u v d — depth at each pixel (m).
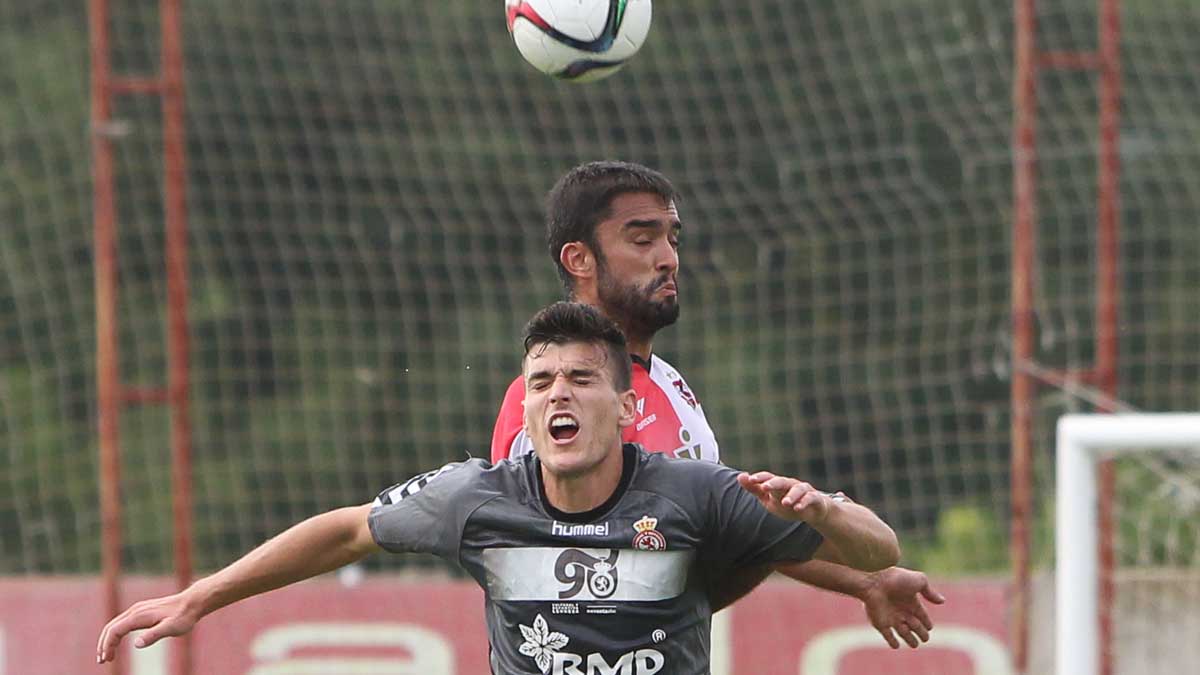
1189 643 27.17
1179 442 22.27
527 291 40.66
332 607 30.52
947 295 44.12
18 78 54.00
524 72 48.38
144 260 50.44
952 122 45.66
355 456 47.22
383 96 48.22
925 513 40.94
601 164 16.84
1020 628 29.56
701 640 15.75
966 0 47.44
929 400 35.56
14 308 50.88
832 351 44.56
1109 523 27.42
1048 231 45.62
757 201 37.91
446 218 46.28
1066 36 47.19
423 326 46.00
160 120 52.94
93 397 49.81
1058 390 34.47
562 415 15.08
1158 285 47.19
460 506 15.59
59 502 49.59
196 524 47.00
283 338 48.28
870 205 42.97
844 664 30.22
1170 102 42.66
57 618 30.59
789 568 16.22
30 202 46.81
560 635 15.38
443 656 30.50
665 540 15.33
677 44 46.97
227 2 49.53
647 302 16.42
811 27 48.12
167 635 15.60
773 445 39.97
